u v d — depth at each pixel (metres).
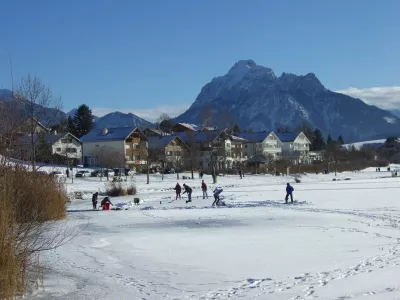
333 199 41.53
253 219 28.58
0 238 11.04
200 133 114.31
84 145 101.94
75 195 51.81
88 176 76.56
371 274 12.90
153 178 81.44
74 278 13.64
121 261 16.12
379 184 66.38
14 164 14.22
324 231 22.12
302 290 11.54
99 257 16.86
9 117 15.30
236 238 20.81
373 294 10.80
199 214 32.78
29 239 14.03
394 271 13.16
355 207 33.84
